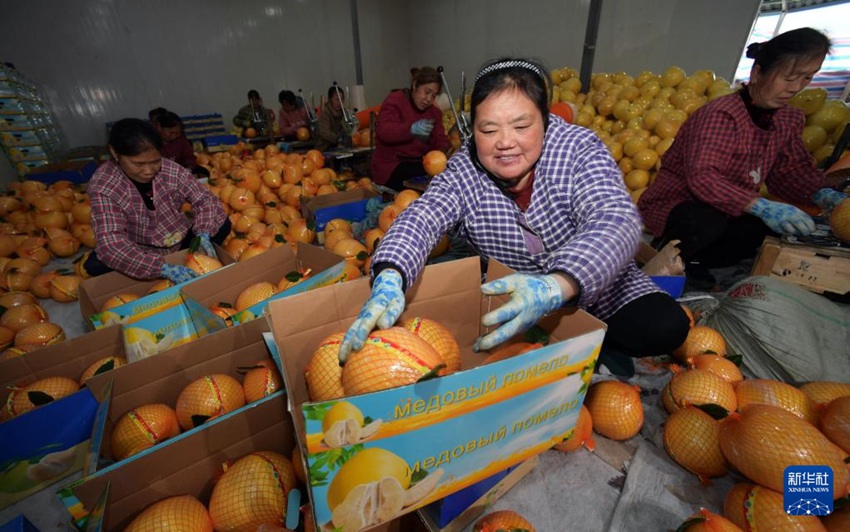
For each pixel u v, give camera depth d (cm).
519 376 89
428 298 135
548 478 146
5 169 533
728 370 165
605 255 107
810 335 181
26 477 145
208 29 913
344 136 614
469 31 967
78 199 432
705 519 106
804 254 214
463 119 307
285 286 206
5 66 551
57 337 224
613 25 682
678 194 275
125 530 107
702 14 591
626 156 430
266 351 170
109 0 808
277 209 376
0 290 293
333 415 73
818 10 690
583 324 108
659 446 156
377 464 82
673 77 477
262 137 765
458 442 90
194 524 109
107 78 836
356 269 229
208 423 121
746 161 239
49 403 138
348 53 1088
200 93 938
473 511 123
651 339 161
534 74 116
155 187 266
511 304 94
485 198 149
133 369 146
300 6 998
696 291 269
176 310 195
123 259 231
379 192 395
